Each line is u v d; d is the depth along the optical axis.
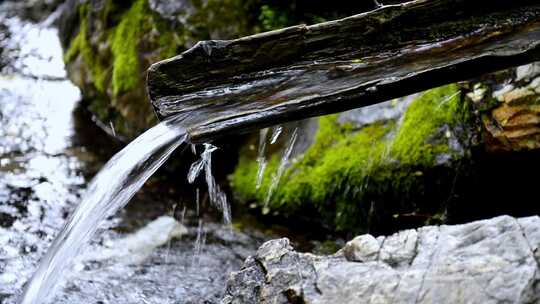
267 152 3.76
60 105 4.58
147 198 3.76
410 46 2.90
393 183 3.44
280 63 2.89
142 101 3.99
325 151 3.62
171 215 3.67
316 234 3.57
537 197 3.35
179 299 3.28
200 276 3.38
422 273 2.73
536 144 3.25
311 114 2.87
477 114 3.38
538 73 3.32
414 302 2.69
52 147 4.09
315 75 2.89
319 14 3.92
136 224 3.61
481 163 3.35
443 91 3.49
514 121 3.29
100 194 3.07
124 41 4.12
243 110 2.86
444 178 3.38
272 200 3.63
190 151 3.85
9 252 3.44
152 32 4.01
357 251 2.83
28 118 4.36
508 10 2.90
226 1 3.96
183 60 2.86
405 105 3.56
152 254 3.47
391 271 2.75
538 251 2.73
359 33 2.90
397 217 3.45
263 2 3.94
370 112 3.63
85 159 4.03
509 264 2.71
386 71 2.88
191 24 3.94
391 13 2.90
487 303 2.66
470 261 2.74
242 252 3.50
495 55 2.86
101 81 4.21
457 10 2.90
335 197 3.53
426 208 3.42
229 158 3.86
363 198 3.49
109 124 4.22
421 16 2.90
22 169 3.91
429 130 3.45
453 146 3.39
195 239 3.55
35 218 3.63
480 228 2.81
